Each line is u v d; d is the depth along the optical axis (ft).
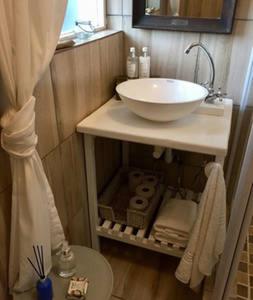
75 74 4.05
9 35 2.49
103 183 6.14
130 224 5.20
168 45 5.40
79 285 3.60
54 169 3.99
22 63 2.57
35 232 3.25
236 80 5.25
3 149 2.99
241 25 4.84
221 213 3.85
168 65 5.58
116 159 6.69
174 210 5.19
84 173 4.90
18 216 3.17
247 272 5.16
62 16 2.91
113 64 5.34
